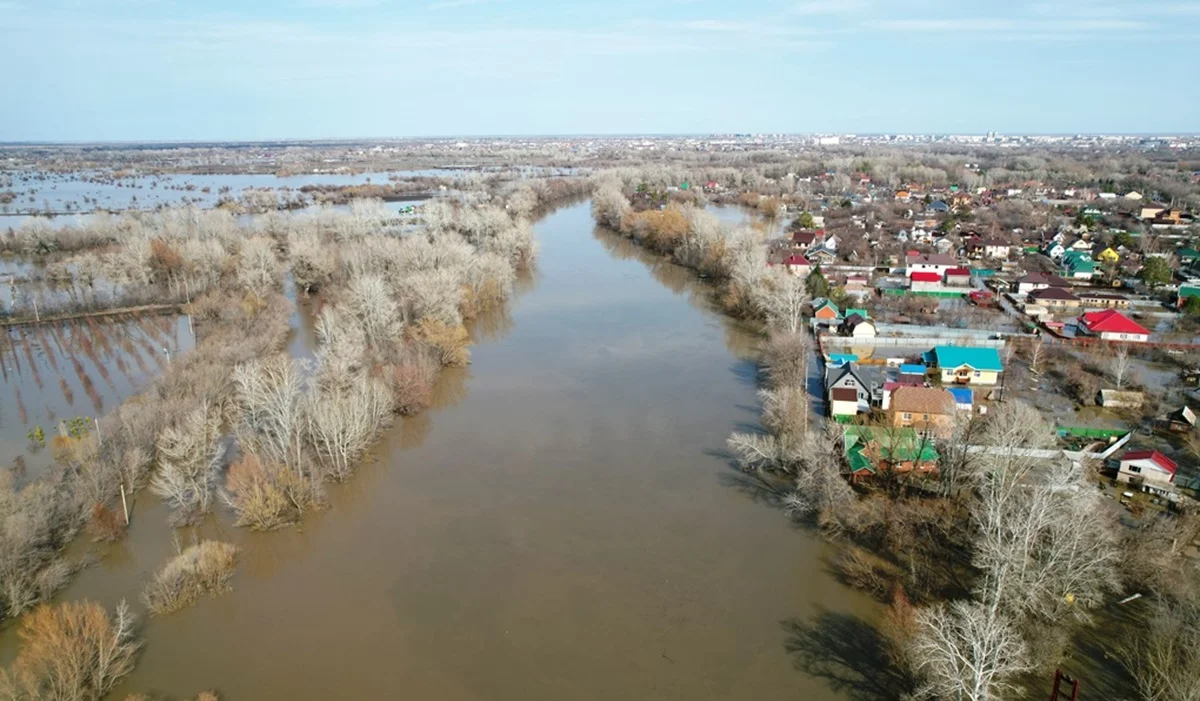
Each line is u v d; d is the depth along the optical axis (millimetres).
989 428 53344
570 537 48469
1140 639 36281
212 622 41125
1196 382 70438
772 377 72250
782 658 37531
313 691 35906
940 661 30781
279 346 84375
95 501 50312
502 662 37688
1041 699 33656
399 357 73125
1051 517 38406
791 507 50938
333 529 50344
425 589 43625
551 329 94312
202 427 54469
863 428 55656
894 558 44531
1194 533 44281
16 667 35094
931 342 83688
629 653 38156
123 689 36062
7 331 93312
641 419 66312
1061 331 88000
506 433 64188
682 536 48281
